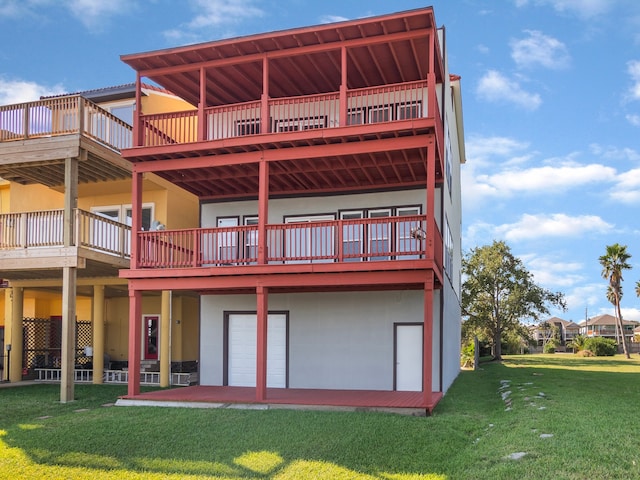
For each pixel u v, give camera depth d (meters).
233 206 18.14
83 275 19.02
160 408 13.46
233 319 17.89
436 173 16.22
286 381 16.97
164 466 8.85
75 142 15.55
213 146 14.43
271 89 16.78
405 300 16.34
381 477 8.08
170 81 16.16
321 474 8.27
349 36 13.90
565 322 122.00
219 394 14.89
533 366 32.38
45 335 22.48
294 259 14.05
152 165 15.19
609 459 7.88
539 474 7.48
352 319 16.66
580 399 13.77
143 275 14.95
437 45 14.59
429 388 12.69
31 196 21.38
